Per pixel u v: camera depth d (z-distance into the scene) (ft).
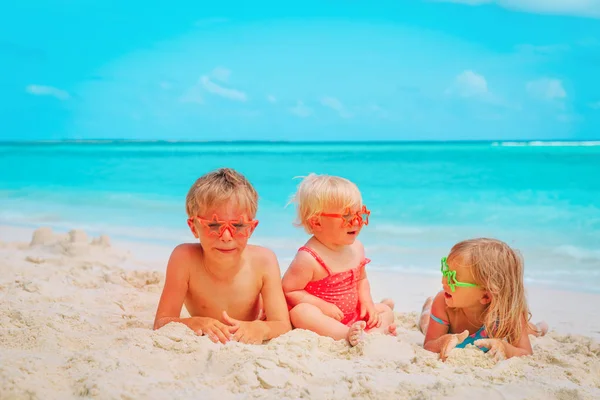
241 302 14.42
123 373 10.46
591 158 104.83
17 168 95.50
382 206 47.39
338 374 11.05
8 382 9.71
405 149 185.16
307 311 14.47
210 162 109.60
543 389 10.41
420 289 21.54
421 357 12.07
